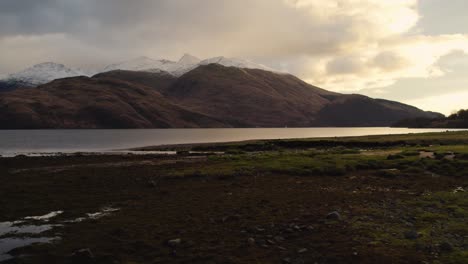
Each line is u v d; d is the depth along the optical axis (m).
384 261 15.45
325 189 33.22
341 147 82.12
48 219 24.12
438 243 17.41
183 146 117.31
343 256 16.16
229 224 21.95
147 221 23.08
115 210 26.39
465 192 29.72
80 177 43.62
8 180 41.75
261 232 20.14
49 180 41.50
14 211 26.42
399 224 20.95
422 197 28.23
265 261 15.92
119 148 114.12
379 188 33.03
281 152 73.06
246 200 28.89
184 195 31.70
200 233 20.22
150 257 16.70
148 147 116.69
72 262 16.36
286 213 24.34
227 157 61.84
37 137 197.38
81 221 23.47
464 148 61.03
